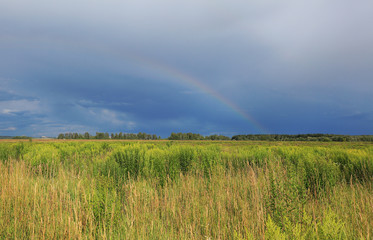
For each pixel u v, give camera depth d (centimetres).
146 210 392
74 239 291
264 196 350
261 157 854
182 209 384
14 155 1157
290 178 361
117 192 495
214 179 570
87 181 528
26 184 474
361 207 342
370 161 680
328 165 581
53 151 1032
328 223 226
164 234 329
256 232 276
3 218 355
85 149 1511
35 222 353
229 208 390
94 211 365
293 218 270
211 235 326
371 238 254
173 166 733
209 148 1053
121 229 343
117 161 804
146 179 680
